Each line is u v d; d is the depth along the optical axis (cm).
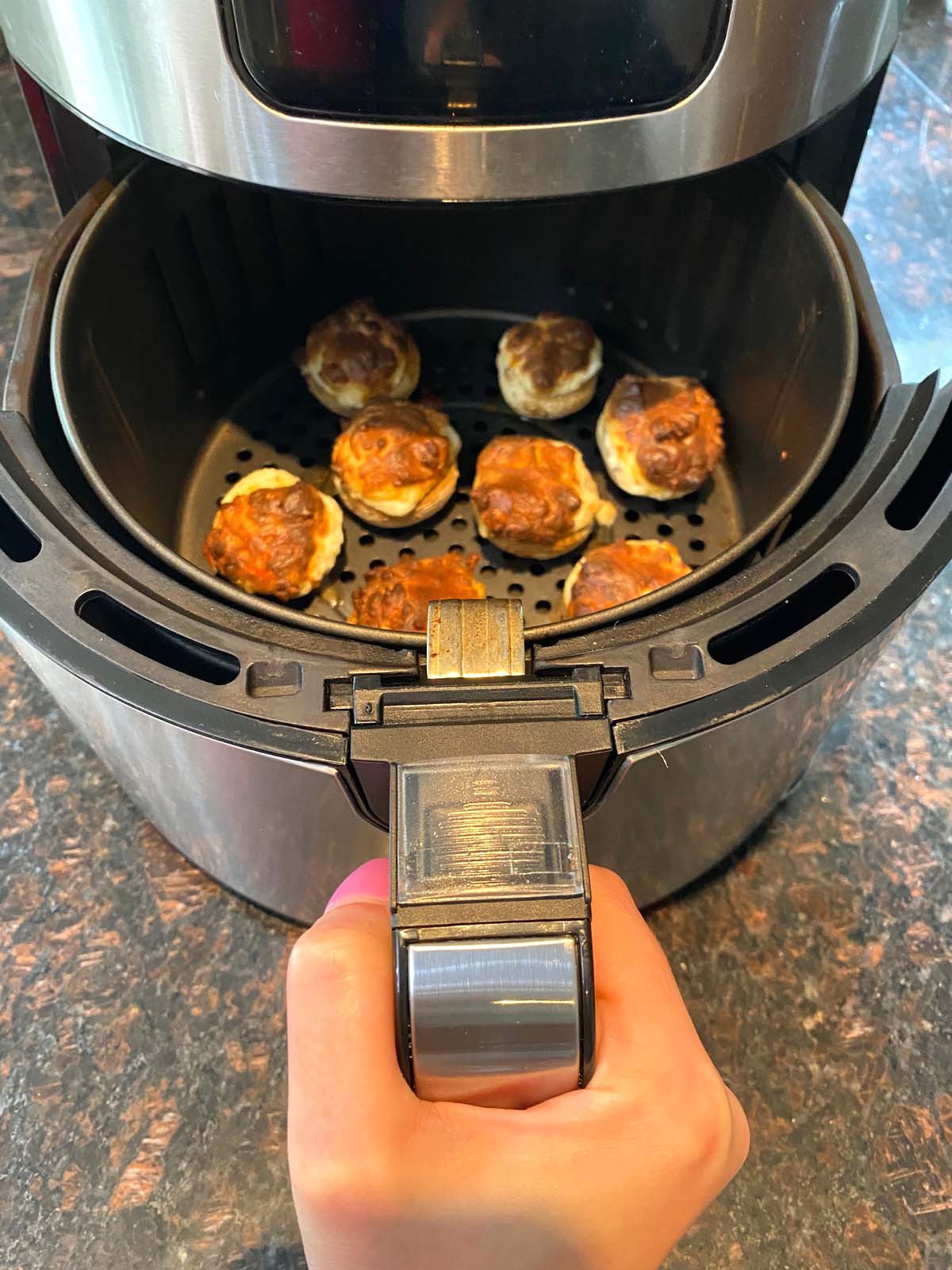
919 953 53
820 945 53
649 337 71
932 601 64
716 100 39
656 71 38
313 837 42
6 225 83
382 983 29
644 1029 30
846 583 39
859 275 48
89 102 41
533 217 66
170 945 52
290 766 34
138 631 40
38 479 41
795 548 39
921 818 57
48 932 53
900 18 44
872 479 40
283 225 63
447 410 71
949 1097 49
